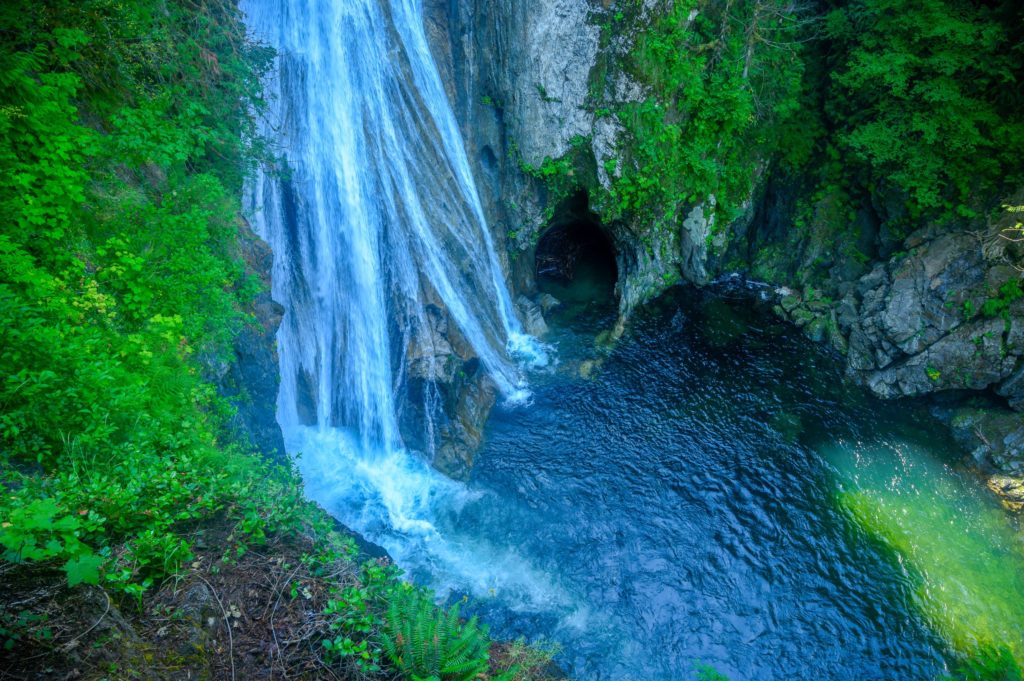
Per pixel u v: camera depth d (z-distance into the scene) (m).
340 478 15.70
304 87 16.11
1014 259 16.59
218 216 11.44
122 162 10.10
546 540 14.62
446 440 16.53
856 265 20.30
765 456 16.69
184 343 9.53
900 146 18.33
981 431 16.20
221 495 7.29
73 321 8.01
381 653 6.17
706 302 21.78
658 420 17.86
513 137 20.45
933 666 12.27
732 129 20.30
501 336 20.38
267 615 6.00
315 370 16.52
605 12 18.05
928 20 17.17
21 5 9.05
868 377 18.42
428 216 18.83
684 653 12.46
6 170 7.96
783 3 19.53
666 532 14.87
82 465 6.75
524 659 10.24
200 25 12.76
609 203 20.64
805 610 13.26
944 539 14.51
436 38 19.55
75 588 4.83
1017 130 16.94
